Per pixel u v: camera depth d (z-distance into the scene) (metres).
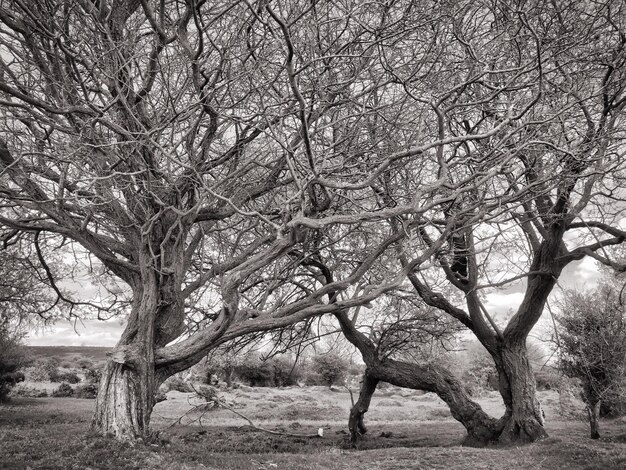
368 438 19.39
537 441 15.21
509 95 12.30
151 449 9.89
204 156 11.93
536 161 13.42
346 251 16.05
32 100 8.54
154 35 9.83
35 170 11.06
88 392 34.53
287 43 7.52
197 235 13.24
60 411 23.33
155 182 11.18
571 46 10.88
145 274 11.40
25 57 10.01
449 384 17.77
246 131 11.87
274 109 11.74
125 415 10.42
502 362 17.30
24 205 11.00
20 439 10.66
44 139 10.53
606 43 12.13
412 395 47.41
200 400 33.47
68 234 11.57
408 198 13.43
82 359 68.50
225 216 12.66
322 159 11.16
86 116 10.81
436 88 12.08
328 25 11.30
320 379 52.66
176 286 11.88
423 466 11.75
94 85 10.80
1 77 9.86
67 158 9.45
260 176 13.48
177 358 11.27
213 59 11.64
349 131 12.66
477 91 13.70
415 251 15.34
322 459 12.19
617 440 15.71
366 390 18.61
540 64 9.44
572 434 18.23
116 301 15.77
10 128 10.75
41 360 53.72
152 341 11.23
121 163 11.34
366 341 18.67
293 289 17.14
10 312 20.28
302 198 9.83
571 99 12.64
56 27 9.26
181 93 10.47
